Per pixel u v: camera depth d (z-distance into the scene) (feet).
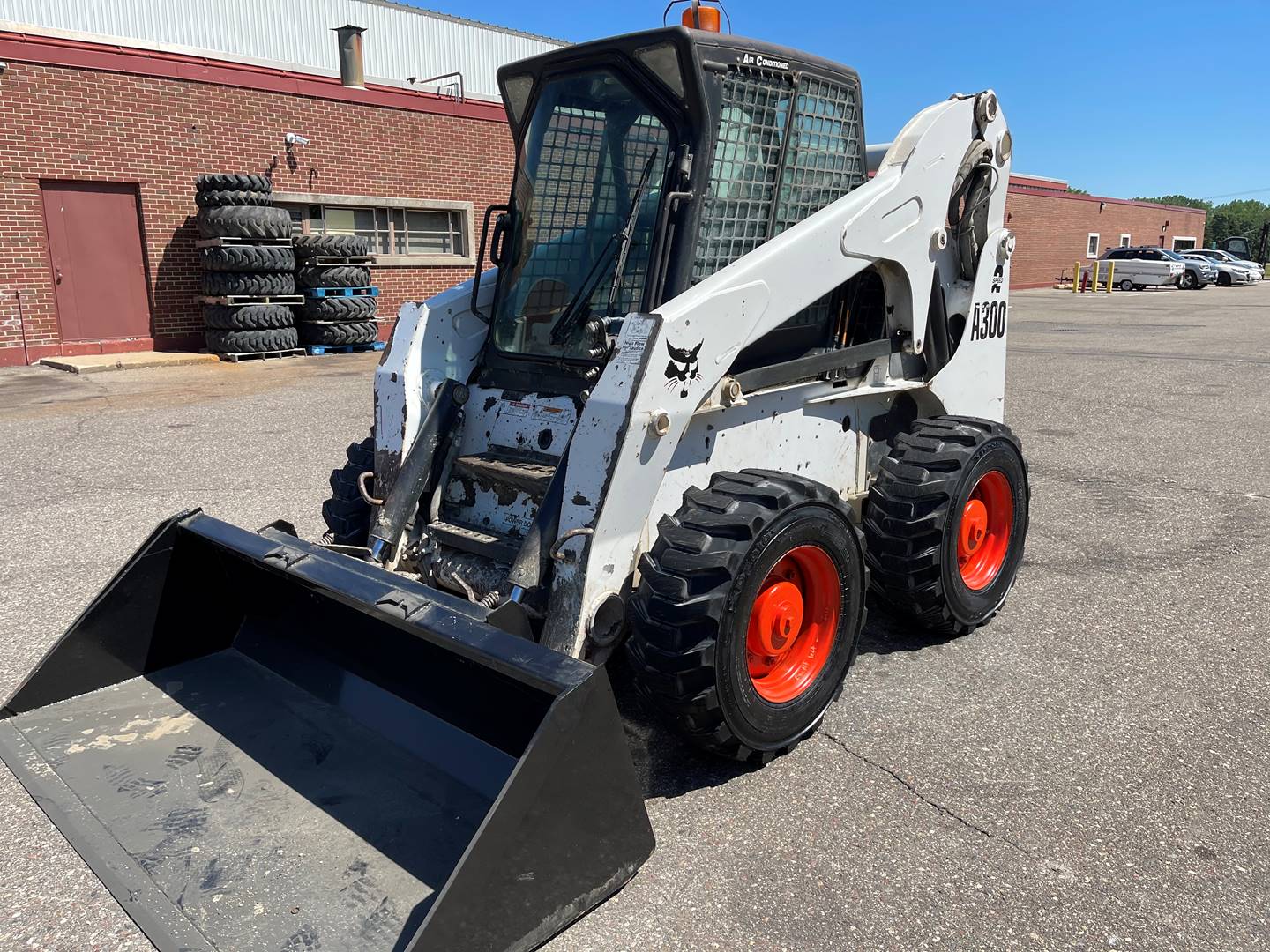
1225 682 12.59
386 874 8.26
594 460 9.59
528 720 8.90
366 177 51.37
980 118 13.80
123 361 40.70
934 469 12.76
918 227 12.99
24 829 9.46
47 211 41.57
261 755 10.09
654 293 10.68
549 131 12.08
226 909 7.88
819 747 11.02
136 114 42.93
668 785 10.24
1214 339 54.39
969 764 10.63
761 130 11.43
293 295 44.45
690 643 9.20
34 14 64.59
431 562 11.65
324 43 78.54
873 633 14.32
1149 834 9.34
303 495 21.24
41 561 17.25
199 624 12.17
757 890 8.52
